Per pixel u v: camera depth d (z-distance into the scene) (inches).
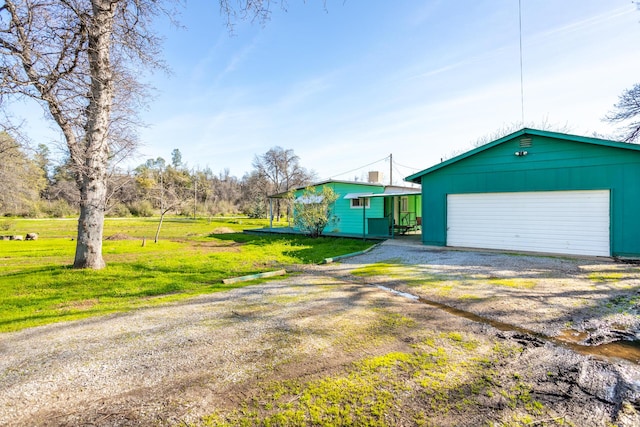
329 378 108.7
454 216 449.1
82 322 172.2
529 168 387.5
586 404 93.0
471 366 115.7
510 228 403.2
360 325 159.0
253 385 105.6
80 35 289.1
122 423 87.7
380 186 718.5
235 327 160.2
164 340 145.6
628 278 243.8
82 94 293.7
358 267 322.0
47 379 111.9
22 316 183.3
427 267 306.7
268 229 845.8
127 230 924.6
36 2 238.7
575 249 359.6
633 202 327.0
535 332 148.4
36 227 1007.0
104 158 322.0
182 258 395.9
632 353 126.7
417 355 125.0
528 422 85.0
